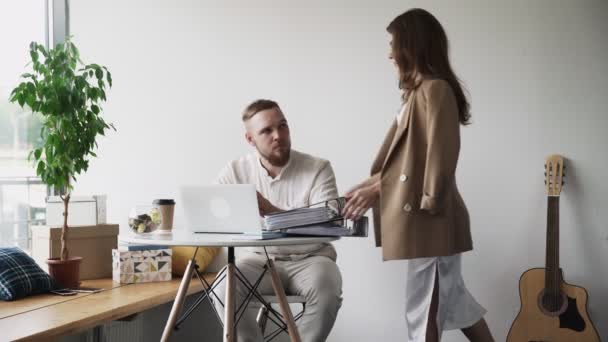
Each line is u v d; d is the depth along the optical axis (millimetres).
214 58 3484
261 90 3395
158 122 3582
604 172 2900
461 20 3088
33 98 2754
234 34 3449
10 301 2529
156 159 3582
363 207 2123
